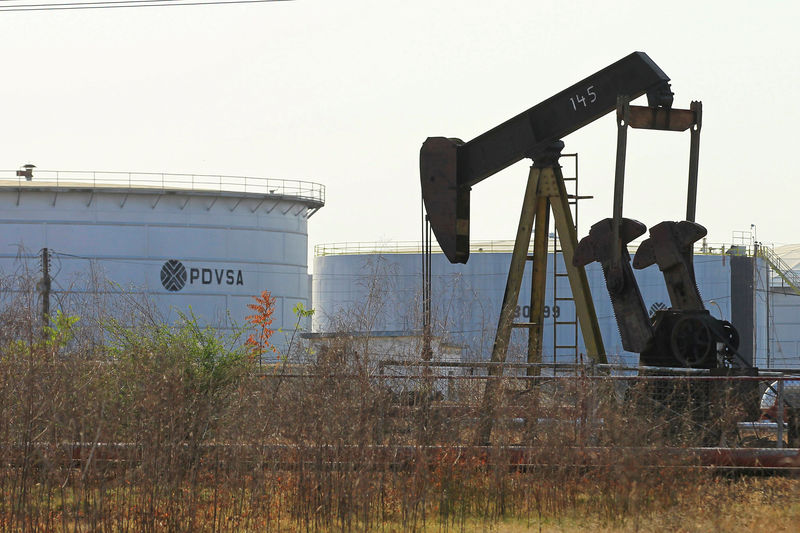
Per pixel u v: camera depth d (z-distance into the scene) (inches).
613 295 1418.6
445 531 929.5
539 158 1531.7
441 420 1055.6
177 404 948.6
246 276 4350.4
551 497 1024.9
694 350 1363.2
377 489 968.9
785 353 5354.3
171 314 4146.2
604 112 1466.5
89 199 4077.3
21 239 3996.1
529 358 1533.0
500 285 4104.3
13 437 943.0
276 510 962.1
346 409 960.9
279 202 4473.4
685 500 983.6
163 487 918.4
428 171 1601.9
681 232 1397.6
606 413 1034.7
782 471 1159.0
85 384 962.1
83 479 888.9
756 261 4475.9
